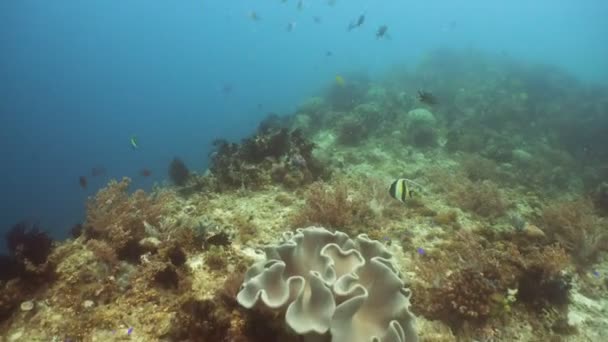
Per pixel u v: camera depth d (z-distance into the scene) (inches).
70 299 160.7
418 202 287.6
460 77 946.7
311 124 667.4
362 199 261.0
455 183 333.4
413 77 991.6
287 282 124.5
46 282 170.2
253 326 136.6
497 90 784.3
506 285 178.2
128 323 147.3
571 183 426.0
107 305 157.8
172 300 158.1
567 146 565.9
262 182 319.3
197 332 136.8
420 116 537.3
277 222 245.6
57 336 143.6
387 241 221.9
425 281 182.1
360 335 120.6
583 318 180.4
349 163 431.8
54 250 189.8
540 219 280.2
